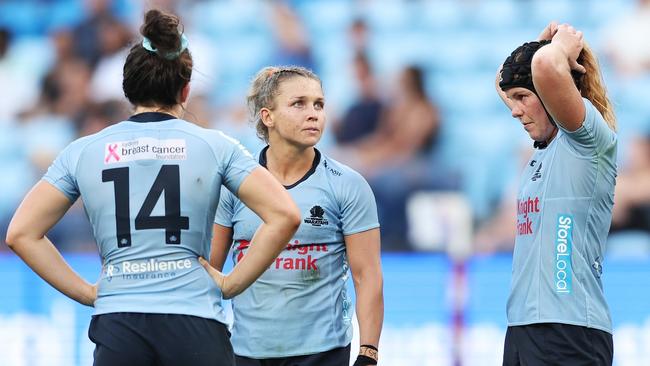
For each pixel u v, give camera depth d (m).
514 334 15.78
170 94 14.33
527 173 16.05
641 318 32.38
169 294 13.70
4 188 45.28
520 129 45.59
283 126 17.45
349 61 47.22
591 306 15.23
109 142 14.15
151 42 14.12
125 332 13.59
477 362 32.69
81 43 47.44
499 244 41.03
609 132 15.23
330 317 17.47
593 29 47.62
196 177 13.95
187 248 13.90
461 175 42.81
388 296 33.25
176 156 13.98
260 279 17.39
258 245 13.99
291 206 14.02
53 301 33.44
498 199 42.88
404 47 48.09
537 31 48.47
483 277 33.12
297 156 17.69
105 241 13.98
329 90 46.59
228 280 14.14
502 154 44.66
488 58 48.00
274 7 48.97
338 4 49.09
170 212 13.82
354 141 44.81
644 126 44.34
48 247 14.30
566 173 15.29
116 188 13.90
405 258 33.44
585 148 15.12
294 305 17.33
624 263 32.78
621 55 46.31
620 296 32.56
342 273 17.88
